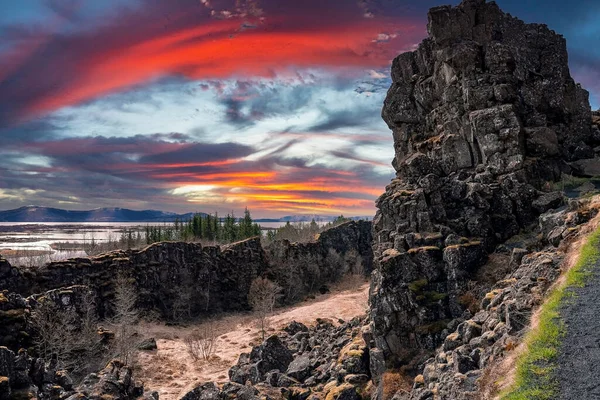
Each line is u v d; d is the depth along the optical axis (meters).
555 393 14.06
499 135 42.28
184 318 101.75
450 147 45.69
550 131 43.94
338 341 47.56
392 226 42.19
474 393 17.39
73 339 57.91
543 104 46.88
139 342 70.44
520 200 39.53
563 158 45.75
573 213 30.58
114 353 61.62
